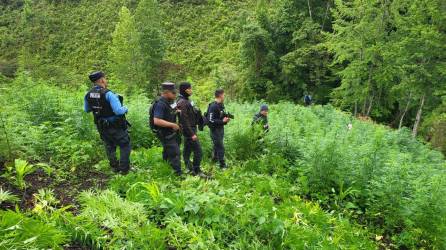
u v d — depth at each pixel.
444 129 19.34
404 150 13.85
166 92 6.60
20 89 10.77
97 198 5.22
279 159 8.84
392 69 22.70
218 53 46.91
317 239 5.29
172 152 6.80
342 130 12.17
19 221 3.79
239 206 5.32
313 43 35.25
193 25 53.50
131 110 9.91
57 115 9.37
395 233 6.74
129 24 42.34
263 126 9.92
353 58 25.58
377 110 28.12
